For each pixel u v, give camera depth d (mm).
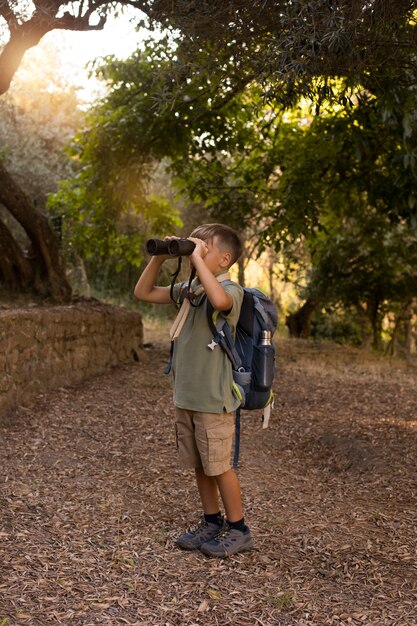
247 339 3146
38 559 3031
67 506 3752
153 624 2547
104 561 3078
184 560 3154
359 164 9344
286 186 9539
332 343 13852
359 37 4129
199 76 5070
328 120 8500
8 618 2498
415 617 2664
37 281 9031
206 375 3078
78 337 7332
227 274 3234
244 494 4152
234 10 4535
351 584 2977
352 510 3967
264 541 3434
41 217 9008
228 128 10008
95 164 9328
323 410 6688
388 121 6918
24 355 6059
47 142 16109
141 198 10141
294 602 2771
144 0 5387
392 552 3340
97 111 9477
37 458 4605
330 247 13398
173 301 3340
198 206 16797
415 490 4336
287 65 3801
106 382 7328
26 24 6062
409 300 14484
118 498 3947
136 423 5738
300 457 5156
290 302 20625
